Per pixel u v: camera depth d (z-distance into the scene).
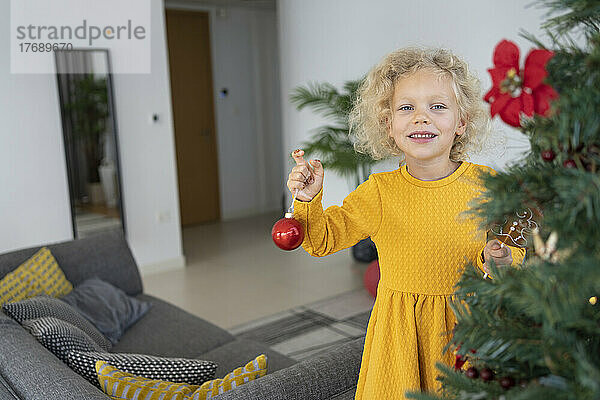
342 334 3.22
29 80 3.95
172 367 1.48
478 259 0.94
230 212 7.00
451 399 0.53
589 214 0.38
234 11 6.68
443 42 4.12
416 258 0.97
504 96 0.50
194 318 2.59
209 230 6.37
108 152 4.30
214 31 6.57
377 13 4.54
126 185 4.45
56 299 2.20
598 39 0.45
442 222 0.96
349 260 4.76
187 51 6.39
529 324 0.51
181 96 6.41
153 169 4.58
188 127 6.52
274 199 7.41
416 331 0.96
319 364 1.35
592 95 0.42
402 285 0.98
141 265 4.61
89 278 2.69
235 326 3.45
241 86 6.90
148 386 1.33
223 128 6.80
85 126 4.18
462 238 0.95
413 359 0.95
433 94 0.89
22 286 2.30
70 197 4.18
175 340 2.36
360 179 4.43
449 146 0.95
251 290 4.14
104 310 2.41
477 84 0.98
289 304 3.80
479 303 0.54
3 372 1.41
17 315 1.95
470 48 3.97
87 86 4.16
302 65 5.30
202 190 6.73
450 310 0.95
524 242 0.62
